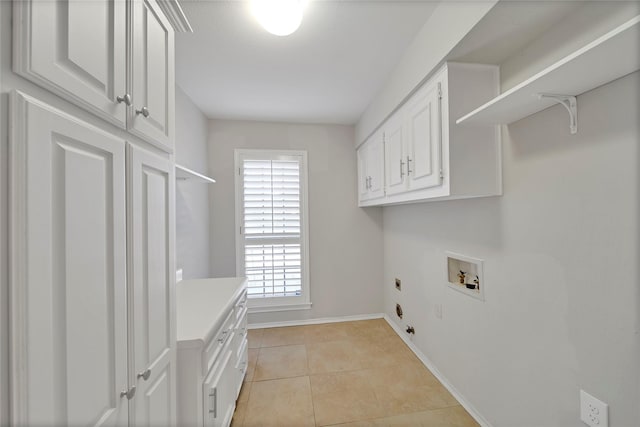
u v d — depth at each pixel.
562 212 1.10
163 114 0.97
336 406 1.76
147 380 0.82
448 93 1.39
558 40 1.10
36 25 0.47
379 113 2.34
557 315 1.13
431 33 1.46
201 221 2.70
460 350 1.79
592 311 0.99
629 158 0.87
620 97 0.90
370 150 2.70
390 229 3.06
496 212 1.45
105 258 0.65
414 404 1.78
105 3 0.66
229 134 2.98
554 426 1.14
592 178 0.98
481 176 1.41
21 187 0.45
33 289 0.46
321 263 3.15
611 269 0.93
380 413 1.70
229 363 1.53
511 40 1.22
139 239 0.79
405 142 1.90
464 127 1.40
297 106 2.65
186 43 1.67
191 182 2.45
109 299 0.66
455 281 1.90
